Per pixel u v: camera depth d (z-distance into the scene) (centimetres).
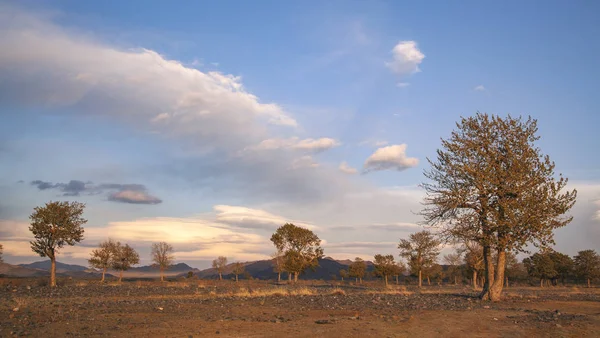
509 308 2444
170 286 5741
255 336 1413
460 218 2995
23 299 3052
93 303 2855
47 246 5362
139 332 1490
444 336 1450
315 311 2278
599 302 3058
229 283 8119
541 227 2794
